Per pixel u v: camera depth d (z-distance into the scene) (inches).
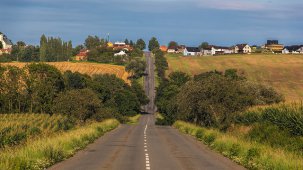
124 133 2615.7
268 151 1083.9
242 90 2571.4
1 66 5398.6
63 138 1428.4
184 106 2677.2
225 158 1205.7
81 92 3398.1
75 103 3277.6
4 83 5300.2
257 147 1198.9
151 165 1021.8
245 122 2021.4
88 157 1195.3
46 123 2824.8
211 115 2508.6
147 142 1840.6
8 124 2301.9
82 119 3289.9
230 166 1021.8
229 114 2369.6
